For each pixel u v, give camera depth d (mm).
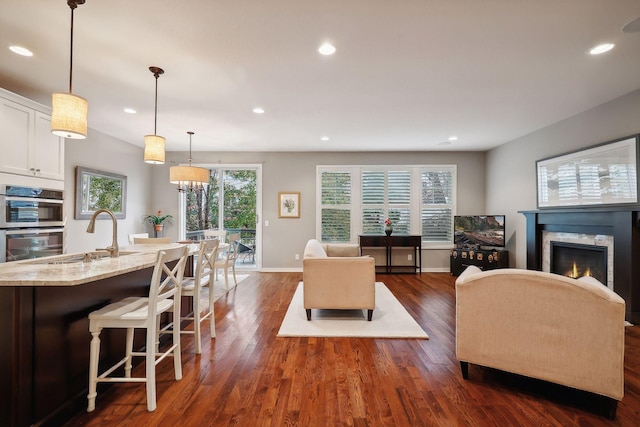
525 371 1954
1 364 1515
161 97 3557
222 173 6734
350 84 3195
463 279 2186
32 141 3268
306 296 3393
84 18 2098
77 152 4613
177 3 1945
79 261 2342
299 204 6555
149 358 1818
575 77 3027
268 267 6547
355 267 3357
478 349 2102
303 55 2611
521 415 1778
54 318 1704
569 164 4211
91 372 1797
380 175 6582
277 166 6566
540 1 1923
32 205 3256
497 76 3006
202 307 3965
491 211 6297
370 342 2854
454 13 2049
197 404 1882
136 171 6031
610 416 1733
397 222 6578
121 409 1832
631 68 2840
